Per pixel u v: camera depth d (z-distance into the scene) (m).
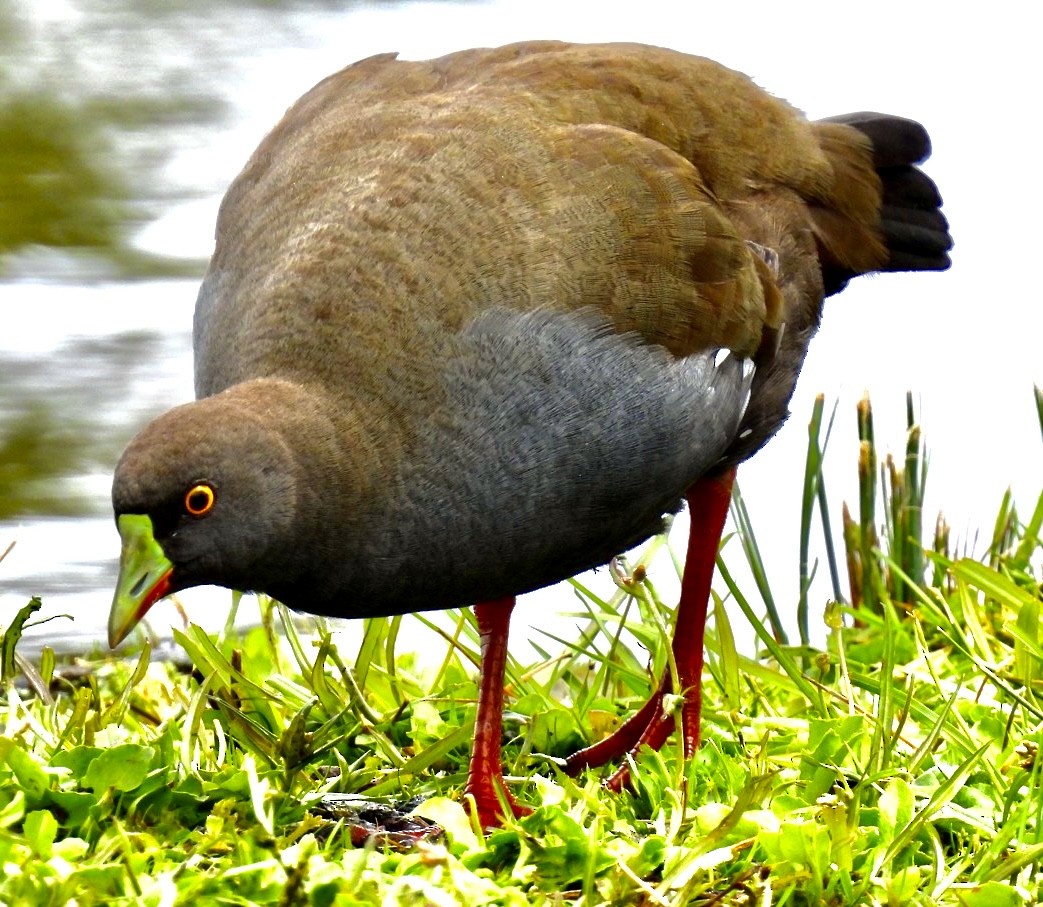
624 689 12.27
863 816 9.02
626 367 9.99
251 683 10.64
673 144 10.99
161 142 21.62
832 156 11.96
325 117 10.72
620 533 10.54
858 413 13.39
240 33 24.52
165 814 8.79
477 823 8.70
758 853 8.59
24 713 9.78
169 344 17.69
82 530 15.31
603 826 8.71
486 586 9.98
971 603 11.77
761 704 11.35
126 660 12.59
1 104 22.19
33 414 16.62
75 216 19.78
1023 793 9.38
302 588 9.43
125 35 24.38
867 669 11.81
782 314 11.11
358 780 9.91
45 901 7.48
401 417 9.34
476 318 9.56
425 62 11.23
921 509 13.39
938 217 12.59
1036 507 13.00
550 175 10.09
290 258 9.69
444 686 11.59
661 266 10.27
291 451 8.97
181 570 8.88
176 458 8.70
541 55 11.10
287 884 7.43
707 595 11.38
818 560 13.70
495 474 9.62
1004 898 8.00
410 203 9.71
